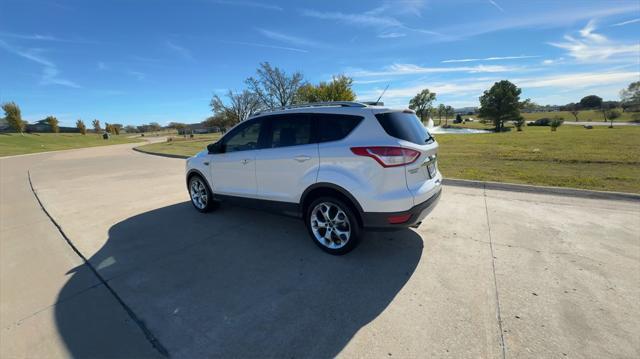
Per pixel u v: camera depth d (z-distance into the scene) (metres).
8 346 2.24
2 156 24.19
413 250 3.59
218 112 40.12
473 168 8.48
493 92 57.72
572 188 5.70
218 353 2.12
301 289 2.88
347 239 3.42
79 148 35.91
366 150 3.13
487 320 2.37
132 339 2.29
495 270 3.09
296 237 4.13
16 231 4.80
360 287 2.88
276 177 3.93
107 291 2.95
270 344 2.19
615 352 2.02
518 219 4.46
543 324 2.30
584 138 17.27
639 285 2.74
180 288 2.96
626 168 7.72
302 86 34.19
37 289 3.02
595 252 3.38
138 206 6.01
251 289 2.90
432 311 2.49
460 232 4.05
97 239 4.30
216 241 4.07
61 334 2.36
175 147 25.42
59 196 7.38
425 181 3.36
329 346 2.16
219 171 4.72
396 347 2.13
